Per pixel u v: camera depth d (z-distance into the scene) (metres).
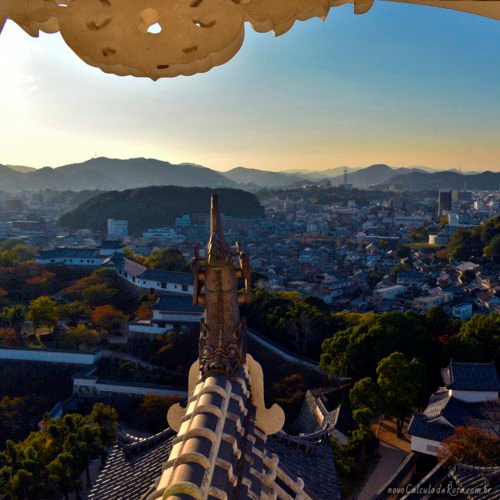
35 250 161.00
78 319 87.50
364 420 43.50
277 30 4.75
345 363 54.28
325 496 16.80
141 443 19.59
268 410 8.57
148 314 82.19
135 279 99.12
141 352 75.25
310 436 20.88
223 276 7.47
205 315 7.74
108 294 95.62
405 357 47.75
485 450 33.62
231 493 5.82
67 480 40.38
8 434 59.41
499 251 157.50
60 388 68.69
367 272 155.12
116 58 4.68
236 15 4.55
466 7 4.96
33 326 83.50
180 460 5.25
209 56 4.73
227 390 7.07
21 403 62.22
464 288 131.75
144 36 4.59
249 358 8.55
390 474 40.69
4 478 39.19
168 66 4.77
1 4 4.29
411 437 43.28
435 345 53.75
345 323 69.31
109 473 19.23
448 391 43.75
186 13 4.52
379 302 120.50
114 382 64.56
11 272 111.50
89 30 4.56
